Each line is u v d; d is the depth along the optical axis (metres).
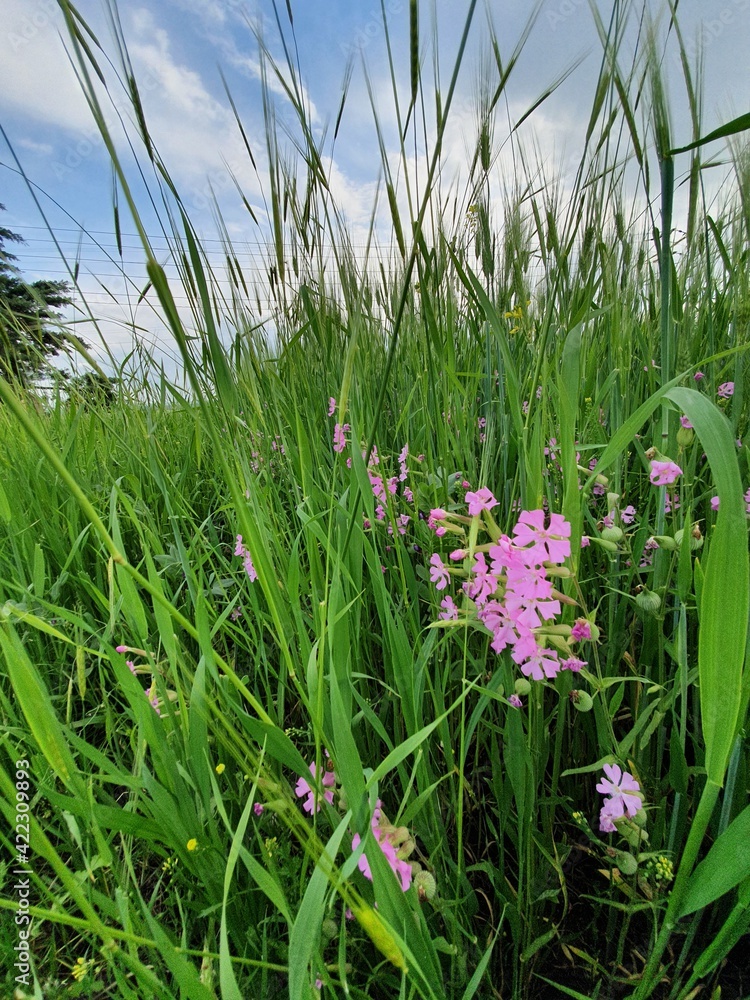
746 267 1.53
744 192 1.46
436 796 0.98
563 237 1.38
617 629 1.32
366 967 0.97
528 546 0.82
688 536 1.02
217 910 0.94
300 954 0.59
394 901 0.70
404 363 2.49
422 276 1.21
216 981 0.94
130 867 0.91
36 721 0.78
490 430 1.49
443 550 1.46
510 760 0.94
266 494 1.66
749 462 1.39
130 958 0.64
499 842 1.04
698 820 0.72
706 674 0.69
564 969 1.07
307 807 0.92
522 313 1.80
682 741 0.97
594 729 1.21
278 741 0.79
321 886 0.63
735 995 0.97
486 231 1.89
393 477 1.72
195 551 1.69
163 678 1.18
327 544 1.00
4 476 2.21
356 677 1.23
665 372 1.18
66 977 1.05
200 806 0.99
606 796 1.15
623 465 1.69
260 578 0.78
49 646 1.69
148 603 1.66
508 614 0.83
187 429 2.84
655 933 0.89
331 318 1.86
